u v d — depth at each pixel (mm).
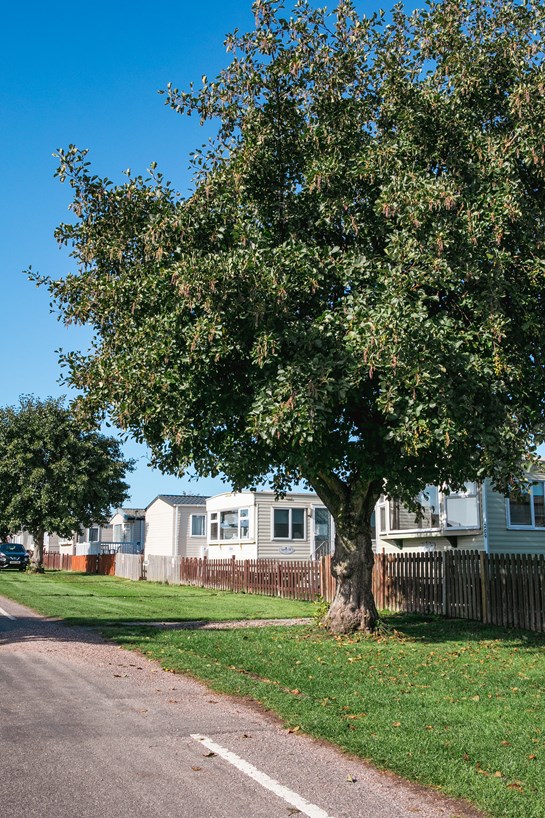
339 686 9305
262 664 10766
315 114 13539
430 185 11250
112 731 6988
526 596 15773
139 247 13805
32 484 43375
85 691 8805
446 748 6492
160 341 11938
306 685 9328
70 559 51594
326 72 13367
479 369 10875
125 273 13430
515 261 12109
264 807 5145
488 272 11578
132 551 56188
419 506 14727
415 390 10719
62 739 6676
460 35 13141
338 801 5289
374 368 10562
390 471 12758
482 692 9109
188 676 9922
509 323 12078
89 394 13516
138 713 7742
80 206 13508
